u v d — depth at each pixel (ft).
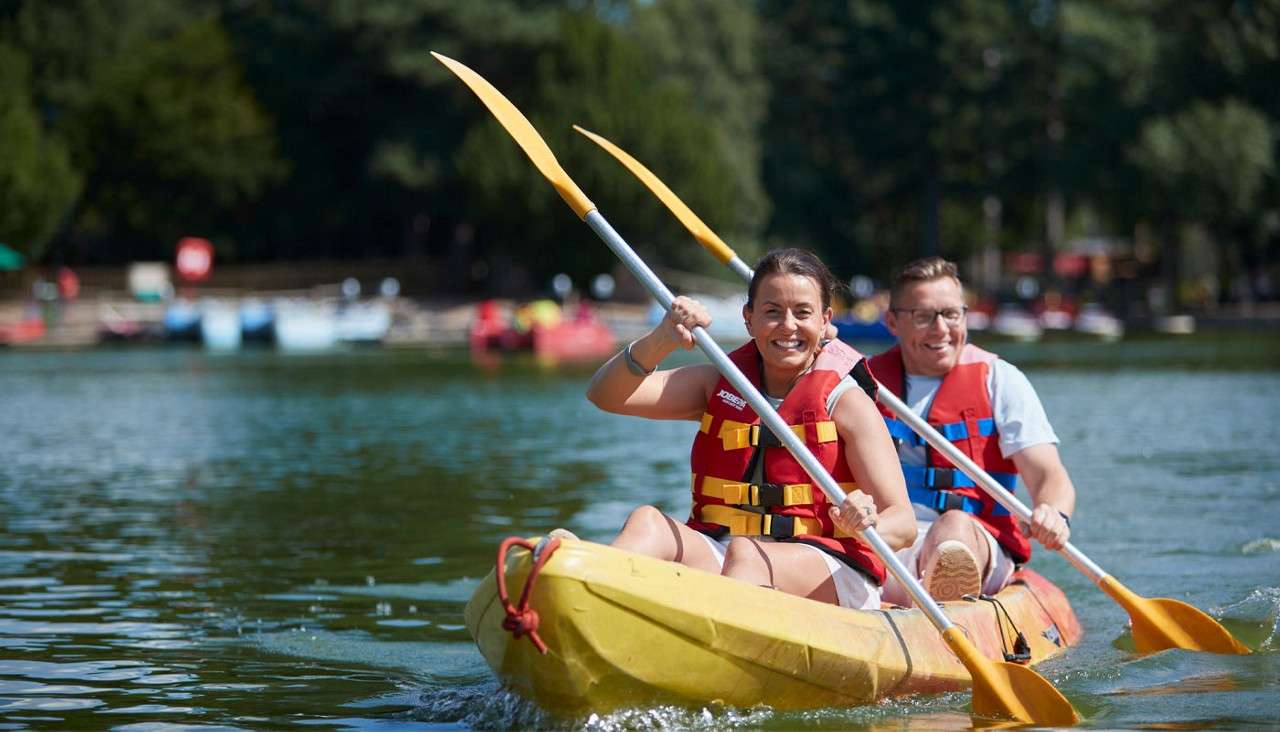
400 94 229.66
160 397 88.43
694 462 21.17
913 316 24.97
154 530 37.70
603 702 18.10
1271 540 34.17
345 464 53.06
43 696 21.04
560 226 208.95
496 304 215.31
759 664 18.62
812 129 270.05
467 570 31.78
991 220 260.01
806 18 268.82
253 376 109.50
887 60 246.47
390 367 122.93
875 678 19.66
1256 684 21.47
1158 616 23.82
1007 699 19.38
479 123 215.31
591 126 208.23
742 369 21.04
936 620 19.88
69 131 221.05
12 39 227.81
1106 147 199.62
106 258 241.35
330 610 27.53
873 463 20.31
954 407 24.89
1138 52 190.19
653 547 19.57
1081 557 24.25
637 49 217.15
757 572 19.67
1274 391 82.58
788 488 20.40
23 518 39.96
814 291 20.51
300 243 247.91
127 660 23.43
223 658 23.54
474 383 100.68
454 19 217.36
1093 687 21.31
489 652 18.43
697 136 214.07
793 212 258.57
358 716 19.80
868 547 20.85
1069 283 236.22
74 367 122.83
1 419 73.72
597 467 51.42
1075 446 55.88
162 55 222.07
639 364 20.61
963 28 240.94
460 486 46.24
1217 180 179.11
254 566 32.30
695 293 209.05
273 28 228.22
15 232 206.39
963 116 244.83
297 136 232.73
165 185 225.76
